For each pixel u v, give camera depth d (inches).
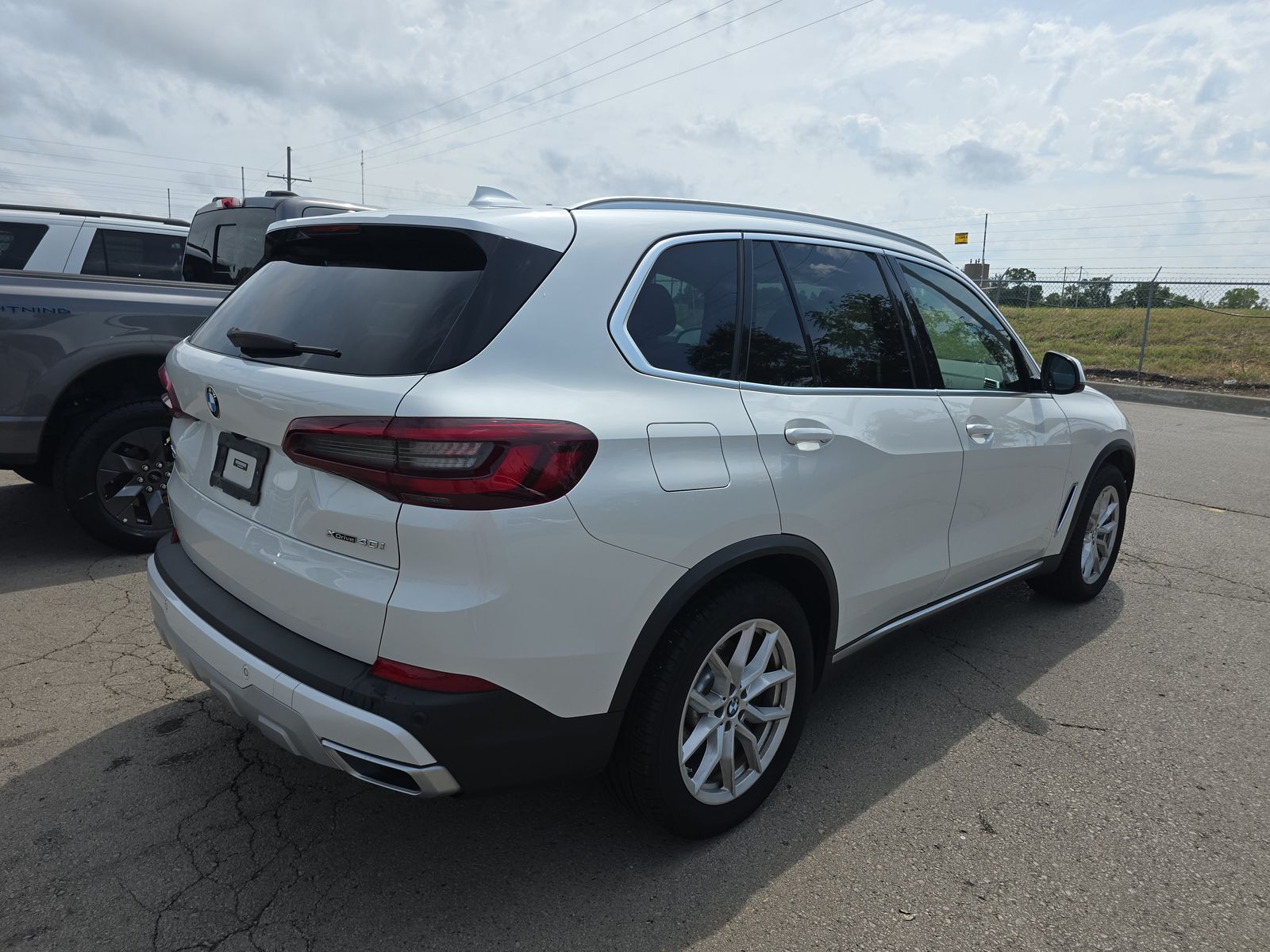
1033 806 110.4
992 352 146.9
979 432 134.6
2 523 212.4
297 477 84.7
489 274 84.4
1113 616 176.2
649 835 102.9
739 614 96.3
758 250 108.7
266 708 83.8
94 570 181.6
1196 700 140.3
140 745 118.3
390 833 101.8
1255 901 93.6
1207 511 260.8
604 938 86.0
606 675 85.1
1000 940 87.0
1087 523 174.9
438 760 77.6
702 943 85.7
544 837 102.0
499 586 76.6
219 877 93.3
